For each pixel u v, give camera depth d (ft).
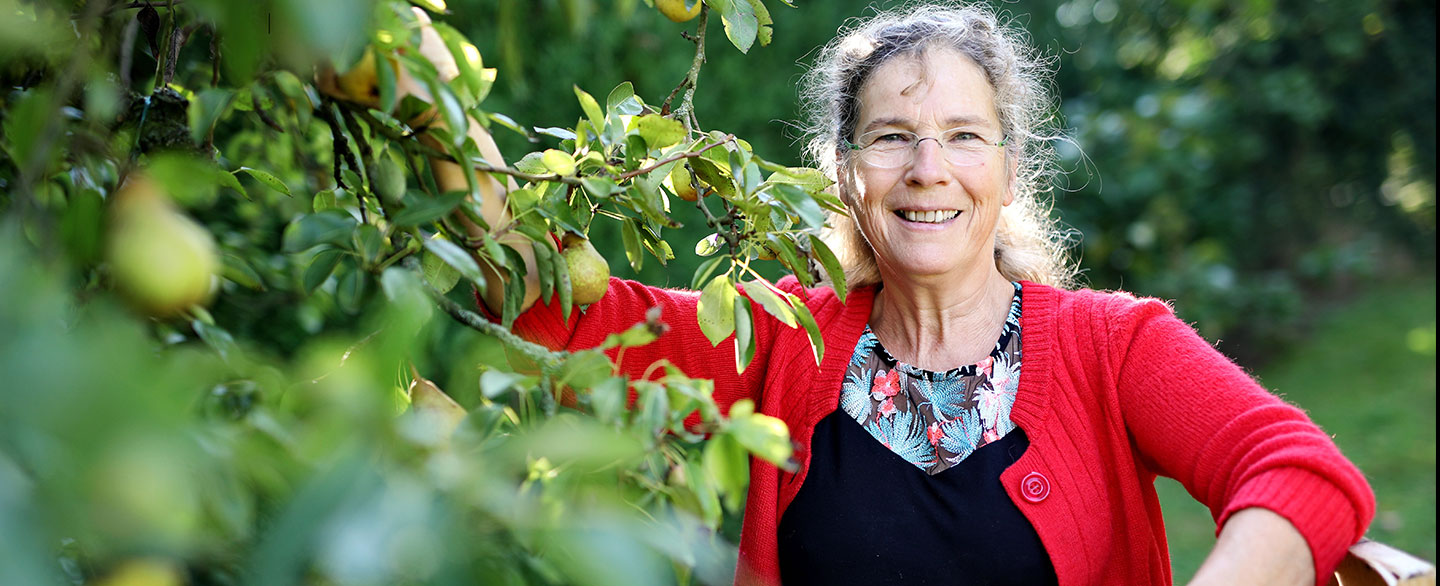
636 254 4.36
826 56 6.23
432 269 4.09
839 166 5.80
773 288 4.34
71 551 1.93
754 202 3.95
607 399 2.82
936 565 5.21
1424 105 22.39
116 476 1.47
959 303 5.55
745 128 13.34
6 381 1.42
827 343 5.67
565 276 3.72
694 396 2.87
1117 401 5.16
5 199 3.14
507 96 10.37
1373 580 4.10
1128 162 19.20
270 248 6.75
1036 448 5.23
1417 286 23.82
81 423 1.45
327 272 3.20
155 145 3.42
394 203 3.22
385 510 1.70
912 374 5.53
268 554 1.64
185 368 1.78
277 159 6.15
